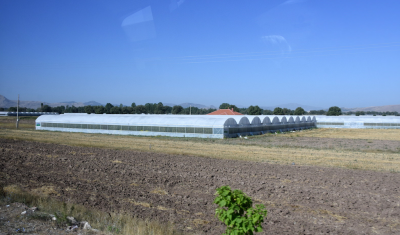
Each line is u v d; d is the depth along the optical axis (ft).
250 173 75.46
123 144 138.72
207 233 39.73
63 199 52.49
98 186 62.13
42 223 37.47
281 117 251.39
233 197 26.81
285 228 41.57
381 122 293.02
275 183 65.51
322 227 41.93
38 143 137.18
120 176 71.61
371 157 104.47
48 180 66.39
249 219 26.23
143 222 40.34
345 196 56.18
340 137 191.83
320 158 101.50
